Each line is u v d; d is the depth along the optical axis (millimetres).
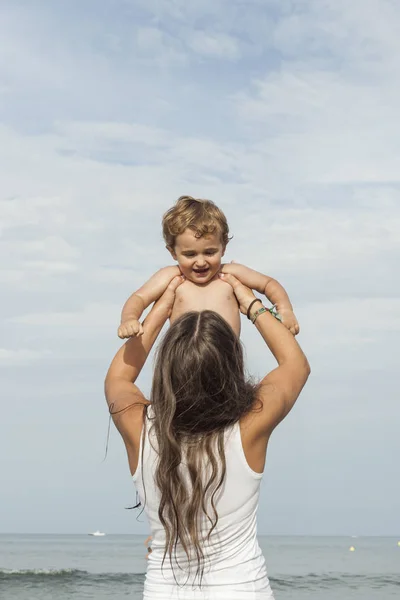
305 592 23047
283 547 87062
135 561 41844
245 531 2578
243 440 2545
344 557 51406
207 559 2533
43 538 148750
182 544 2506
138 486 2680
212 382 2559
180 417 2553
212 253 4160
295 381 2771
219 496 2531
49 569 31641
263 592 2551
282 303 4109
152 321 3984
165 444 2529
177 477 2529
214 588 2514
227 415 2537
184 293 4184
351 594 22406
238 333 4230
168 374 2582
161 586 2578
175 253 4238
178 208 4203
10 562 39906
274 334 2938
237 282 3842
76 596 21078
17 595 21328
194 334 2602
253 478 2561
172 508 2533
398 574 30688
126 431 2697
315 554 59125
